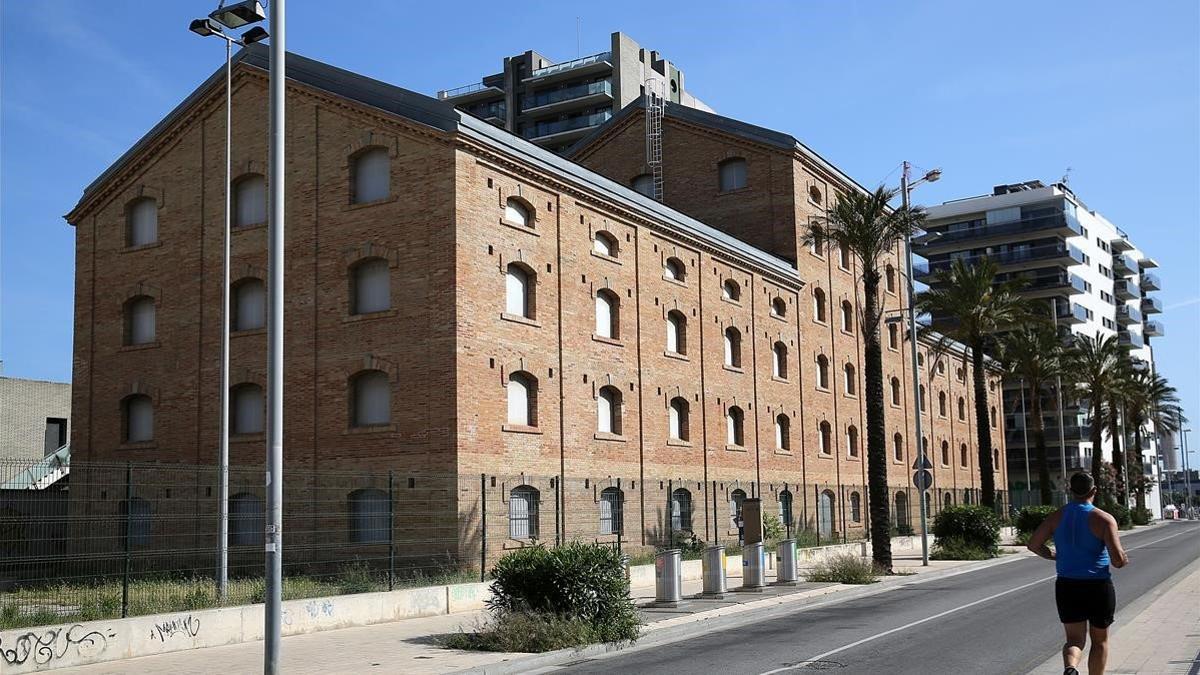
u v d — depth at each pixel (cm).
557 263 3120
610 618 1738
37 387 5050
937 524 4019
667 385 3581
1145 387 8975
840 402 4841
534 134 9331
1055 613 1956
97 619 1564
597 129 5084
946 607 2147
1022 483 9425
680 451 3609
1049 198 10200
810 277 4634
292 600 1853
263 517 2891
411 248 2833
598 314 3322
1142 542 5212
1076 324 10506
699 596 2441
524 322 2955
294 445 2938
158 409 3222
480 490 2714
